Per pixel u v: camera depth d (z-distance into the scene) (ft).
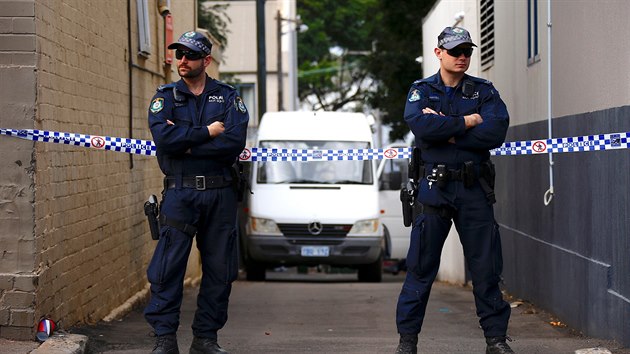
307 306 74.74
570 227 56.34
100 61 58.23
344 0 331.77
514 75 75.20
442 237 40.24
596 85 50.93
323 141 105.09
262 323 62.75
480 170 39.73
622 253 46.19
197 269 104.12
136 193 68.59
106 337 51.08
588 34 52.49
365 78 319.68
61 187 49.24
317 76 320.70
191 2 99.55
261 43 155.33
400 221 129.49
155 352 39.83
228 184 41.04
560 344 47.42
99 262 57.47
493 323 40.45
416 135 39.14
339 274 156.04
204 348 41.75
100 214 57.72
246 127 41.11
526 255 69.05
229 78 217.36
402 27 171.32
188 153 40.22
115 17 62.49
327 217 102.42
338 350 47.34
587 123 52.34
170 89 40.73
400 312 40.42
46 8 46.70
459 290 89.92
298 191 103.91
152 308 40.27
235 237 41.63
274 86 287.89
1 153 44.91
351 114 108.68
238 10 291.38
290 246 102.63
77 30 52.70
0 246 44.88
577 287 54.34
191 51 40.01
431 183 39.70
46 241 46.52
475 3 92.43
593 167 51.26
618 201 46.80
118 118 63.31
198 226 41.19
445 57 39.70
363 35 326.24
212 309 41.60
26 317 44.65
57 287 48.39
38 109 45.32
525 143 49.67
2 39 44.88
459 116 39.40
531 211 67.31
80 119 53.26
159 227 40.78
